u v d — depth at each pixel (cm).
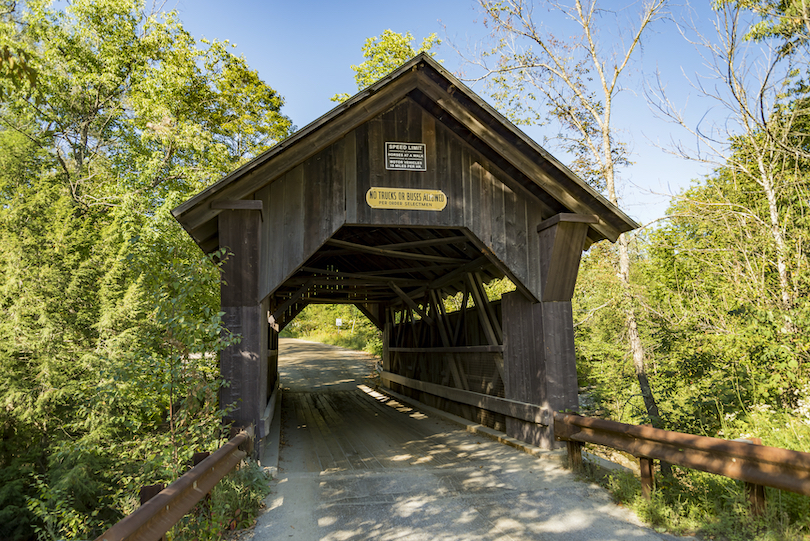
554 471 561
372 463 632
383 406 1235
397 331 1503
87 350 913
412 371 1311
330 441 793
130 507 474
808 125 906
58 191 1212
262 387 613
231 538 388
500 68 1211
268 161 575
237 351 567
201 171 1410
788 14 791
